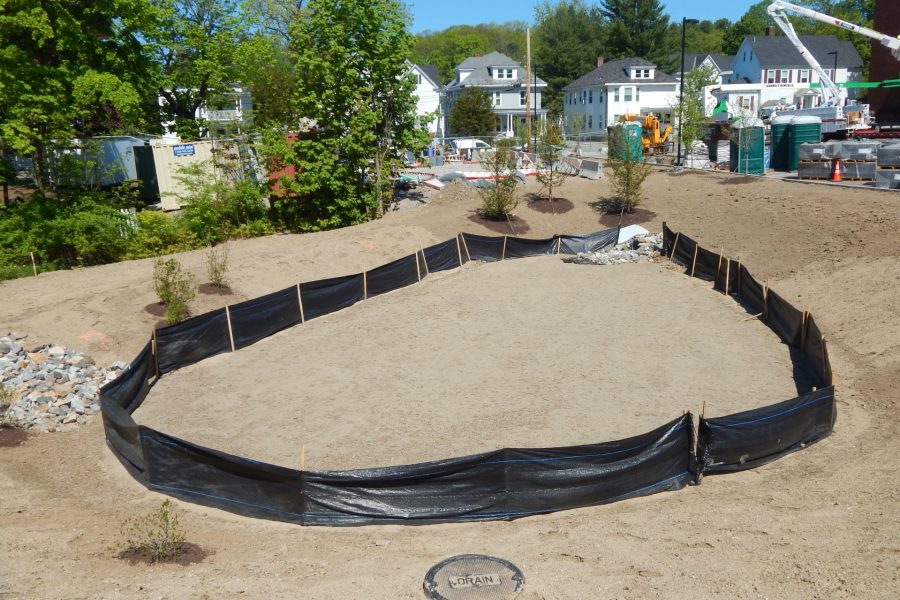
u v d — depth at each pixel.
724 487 11.99
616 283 25.09
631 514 11.02
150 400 16.56
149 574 8.56
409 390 16.78
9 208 26.84
